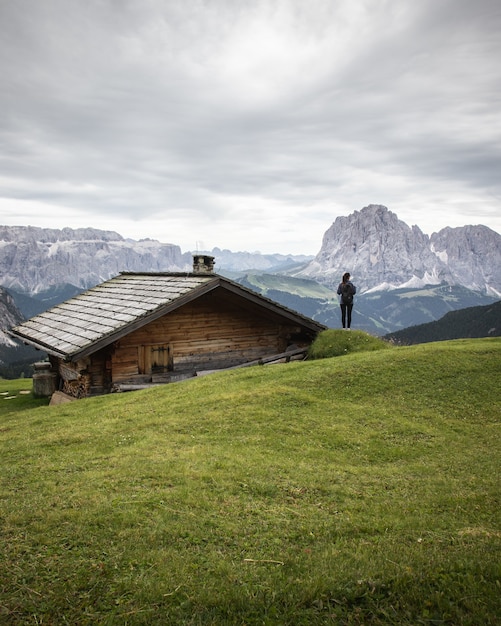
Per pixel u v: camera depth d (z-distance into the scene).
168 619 5.26
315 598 5.59
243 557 6.54
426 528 7.61
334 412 14.35
